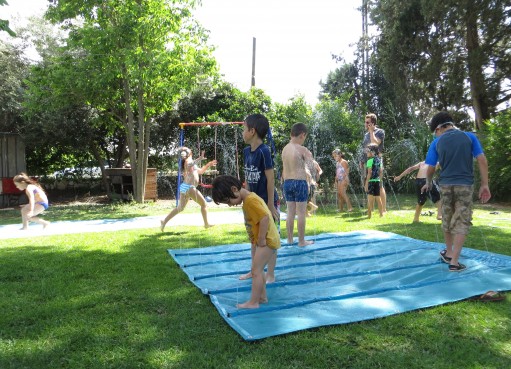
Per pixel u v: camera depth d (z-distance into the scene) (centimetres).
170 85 1235
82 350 272
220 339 281
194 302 357
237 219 916
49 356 264
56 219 992
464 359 251
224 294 372
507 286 376
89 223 898
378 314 316
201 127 1661
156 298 367
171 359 256
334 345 270
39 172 1784
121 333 295
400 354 258
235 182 331
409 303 338
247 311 321
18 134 1423
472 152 435
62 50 1264
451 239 460
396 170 1495
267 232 330
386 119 1914
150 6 1206
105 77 1210
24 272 462
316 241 597
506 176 1076
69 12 1225
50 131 1445
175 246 603
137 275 443
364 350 264
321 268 452
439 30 1588
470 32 1550
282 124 1514
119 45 1246
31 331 302
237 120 1602
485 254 491
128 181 1534
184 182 731
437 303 338
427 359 251
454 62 1588
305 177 557
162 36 1253
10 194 1352
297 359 254
